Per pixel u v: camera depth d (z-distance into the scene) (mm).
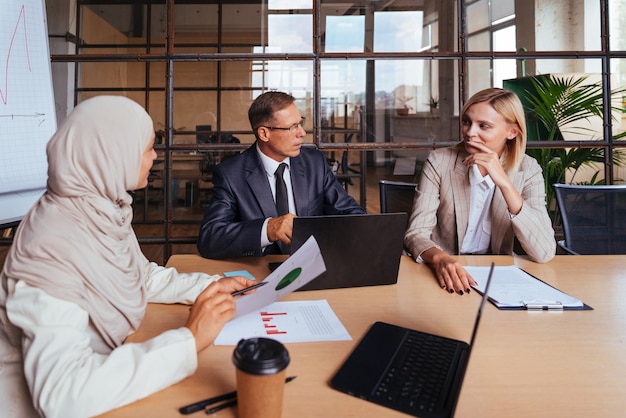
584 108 2555
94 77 4316
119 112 770
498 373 741
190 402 654
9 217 1646
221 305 768
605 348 842
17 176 1679
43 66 1828
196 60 2389
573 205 1862
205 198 5172
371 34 3797
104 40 5102
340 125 4465
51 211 741
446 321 973
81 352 657
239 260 1452
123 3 5176
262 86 5586
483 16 4684
